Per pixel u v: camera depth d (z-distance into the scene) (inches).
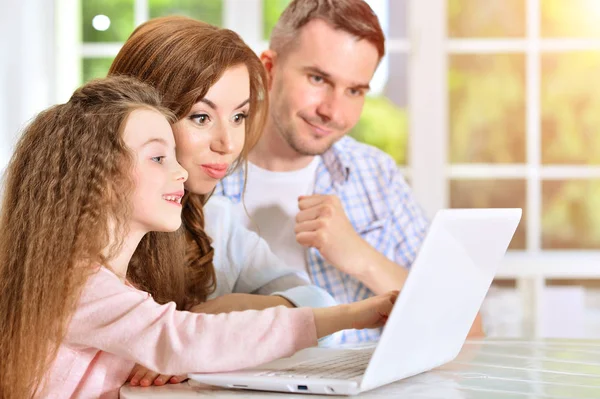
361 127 135.0
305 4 78.9
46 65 131.6
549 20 135.2
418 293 43.9
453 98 135.4
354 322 49.6
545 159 135.9
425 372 52.8
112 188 50.3
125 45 63.9
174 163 52.9
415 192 131.9
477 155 135.4
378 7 134.6
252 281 77.3
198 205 69.1
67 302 48.4
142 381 50.1
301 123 80.1
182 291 64.2
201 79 61.2
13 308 50.0
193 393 46.7
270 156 85.5
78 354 49.2
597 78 135.2
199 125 62.5
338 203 78.5
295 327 48.8
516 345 64.9
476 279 52.6
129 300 48.4
